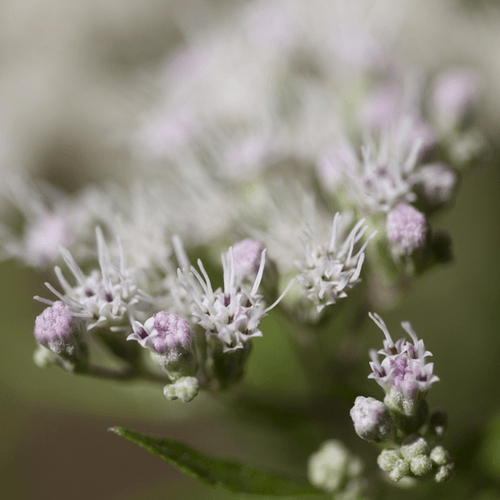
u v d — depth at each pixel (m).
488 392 0.22
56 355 0.19
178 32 0.25
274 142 0.21
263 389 0.21
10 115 0.24
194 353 0.19
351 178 0.20
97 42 0.25
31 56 0.25
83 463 0.24
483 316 0.22
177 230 0.21
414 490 0.20
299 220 0.20
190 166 0.21
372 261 0.20
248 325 0.19
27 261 0.21
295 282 0.20
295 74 0.22
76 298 0.19
